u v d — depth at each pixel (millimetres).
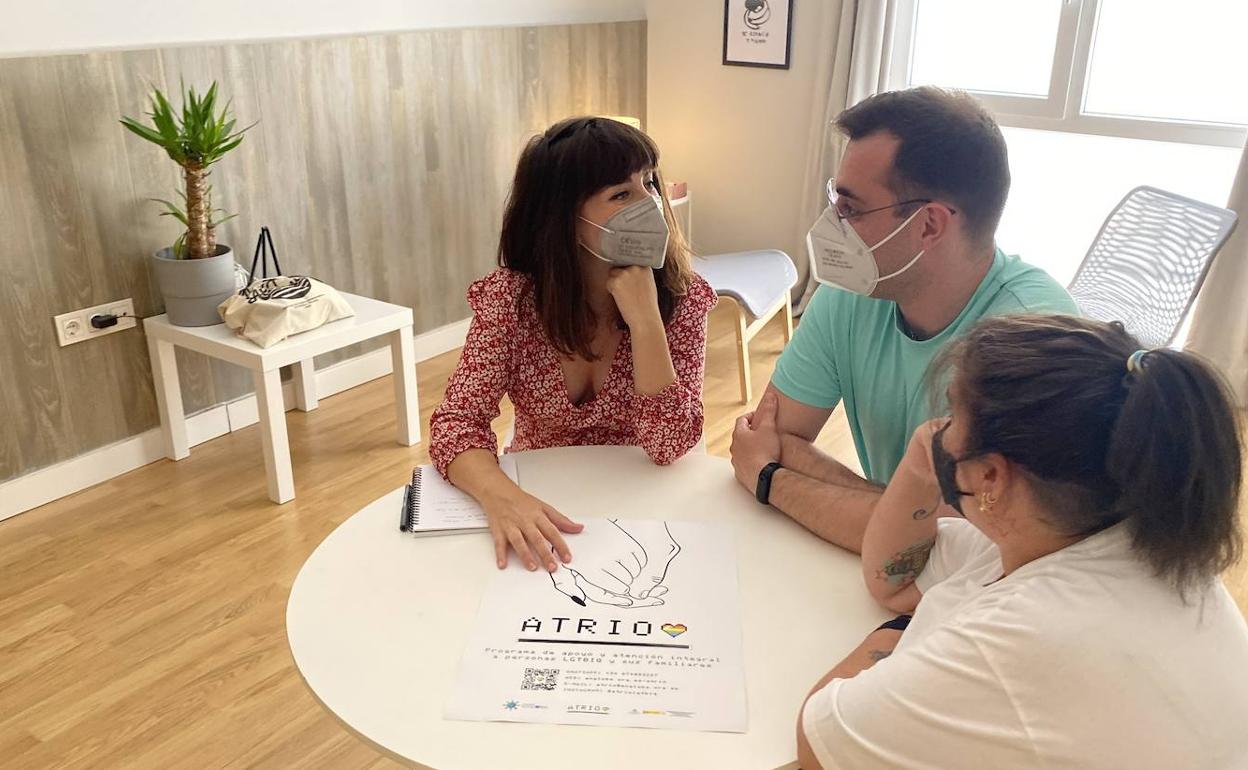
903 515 1164
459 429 1559
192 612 2365
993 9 3811
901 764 875
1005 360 850
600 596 1238
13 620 2332
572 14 4219
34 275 2699
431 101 3668
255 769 1913
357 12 3385
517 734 1017
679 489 1501
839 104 4047
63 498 2865
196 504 2836
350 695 1075
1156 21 3488
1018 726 822
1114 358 830
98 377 2908
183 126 2762
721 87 4500
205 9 2963
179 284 2842
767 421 1560
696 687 1079
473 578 1282
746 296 3371
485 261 4074
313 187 3350
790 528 1393
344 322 2951
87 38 2711
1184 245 2146
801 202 4387
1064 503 844
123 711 2053
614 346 1728
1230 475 801
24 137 2598
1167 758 795
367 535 1387
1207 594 842
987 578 1010
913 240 1390
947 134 1337
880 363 1553
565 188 1563
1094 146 3758
